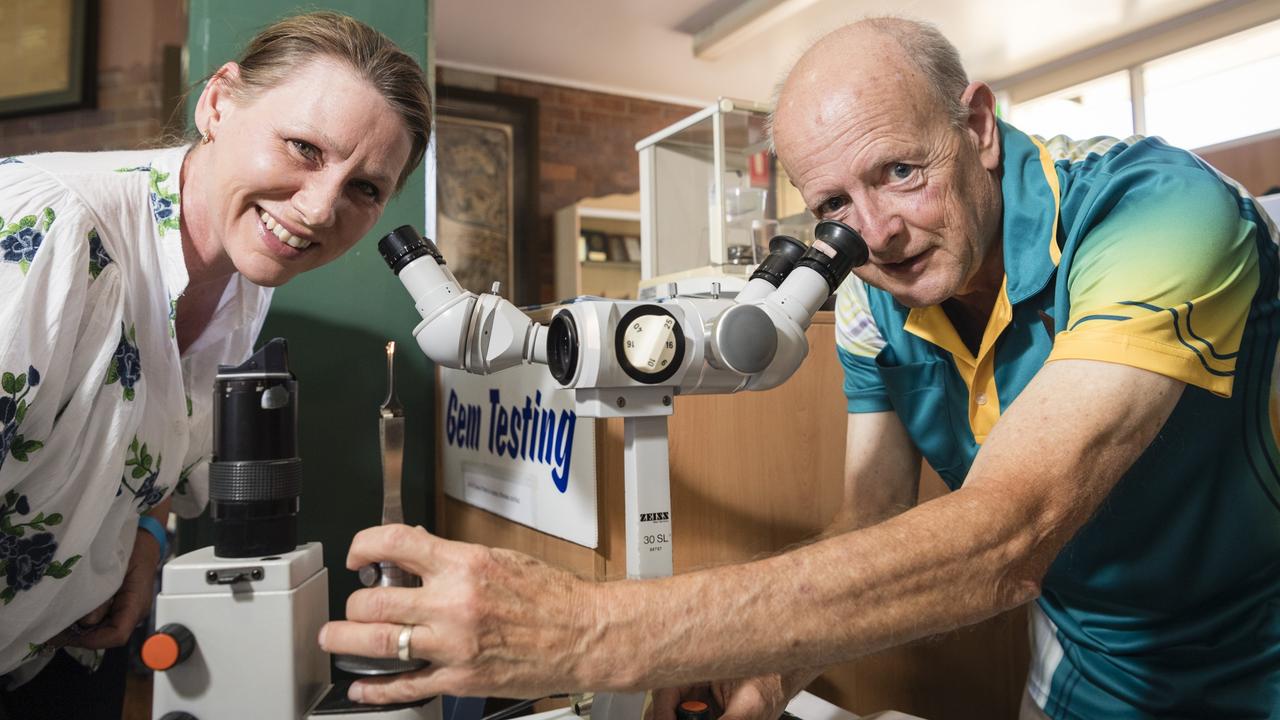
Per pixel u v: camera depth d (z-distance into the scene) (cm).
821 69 82
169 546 149
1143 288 67
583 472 106
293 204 88
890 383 104
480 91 516
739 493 117
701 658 56
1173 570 88
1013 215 84
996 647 140
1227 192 75
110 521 94
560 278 534
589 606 55
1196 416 80
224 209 90
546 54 515
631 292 548
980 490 63
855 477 112
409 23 150
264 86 87
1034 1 436
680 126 169
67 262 78
